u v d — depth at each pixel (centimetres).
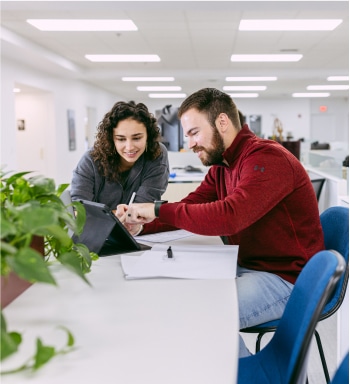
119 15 488
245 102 1534
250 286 129
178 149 569
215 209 127
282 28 549
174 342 77
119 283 109
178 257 131
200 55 734
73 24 527
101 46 658
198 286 107
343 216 146
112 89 1195
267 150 134
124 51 697
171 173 439
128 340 78
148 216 139
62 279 112
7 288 94
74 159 952
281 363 108
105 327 83
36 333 80
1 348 65
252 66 855
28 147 845
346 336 176
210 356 73
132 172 198
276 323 129
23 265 71
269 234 139
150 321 86
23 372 67
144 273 115
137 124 184
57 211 94
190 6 411
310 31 565
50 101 834
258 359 115
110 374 67
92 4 409
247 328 129
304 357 87
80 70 837
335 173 441
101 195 199
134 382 65
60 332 81
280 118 1533
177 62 804
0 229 76
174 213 133
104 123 187
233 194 130
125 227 144
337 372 80
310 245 140
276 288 131
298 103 1523
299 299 104
